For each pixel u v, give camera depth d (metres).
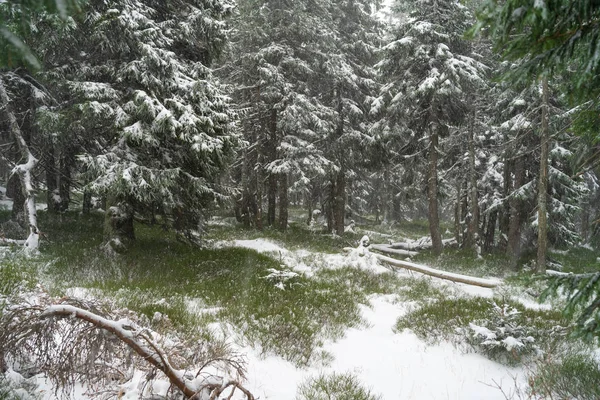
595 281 2.71
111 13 8.93
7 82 10.67
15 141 11.68
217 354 4.93
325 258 15.26
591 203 23.61
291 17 18.89
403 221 37.78
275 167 19.11
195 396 3.04
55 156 13.68
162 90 10.34
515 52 2.70
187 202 11.72
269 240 17.91
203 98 10.95
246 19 18.00
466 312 8.88
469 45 16.78
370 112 18.11
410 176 20.14
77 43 9.73
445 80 15.10
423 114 18.14
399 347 7.31
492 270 15.05
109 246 10.41
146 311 6.46
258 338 6.62
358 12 21.08
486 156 20.14
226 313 7.52
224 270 10.96
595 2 2.34
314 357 6.41
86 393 3.47
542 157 13.35
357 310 9.20
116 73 10.30
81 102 10.17
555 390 5.02
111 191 9.33
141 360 3.74
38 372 3.63
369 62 21.80
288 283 10.54
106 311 3.78
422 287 12.04
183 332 5.88
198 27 11.77
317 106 19.58
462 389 5.65
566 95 3.43
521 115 15.16
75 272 8.35
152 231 15.25
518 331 6.67
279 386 5.23
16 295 5.22
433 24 15.54
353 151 20.59
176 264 10.62
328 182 23.17
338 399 5.00
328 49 19.80
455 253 17.88
